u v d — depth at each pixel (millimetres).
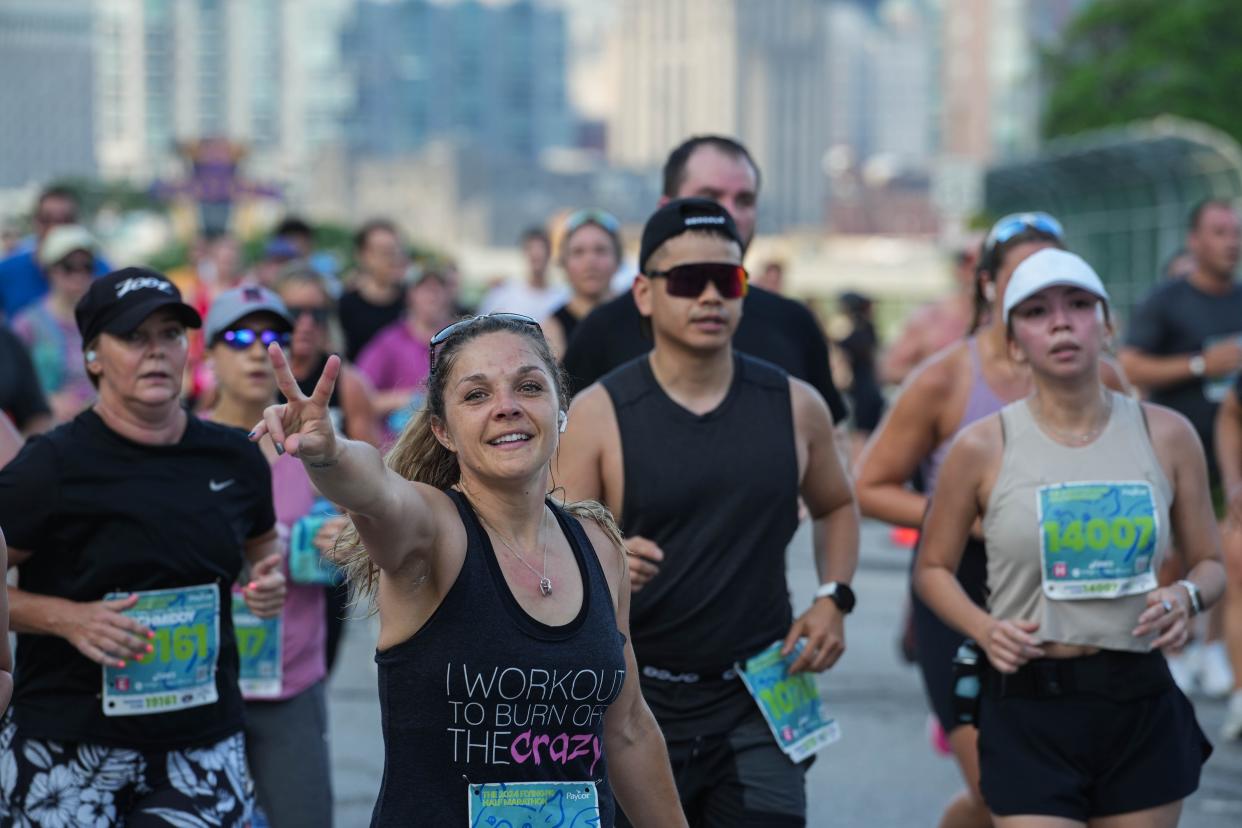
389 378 13109
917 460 7289
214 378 7457
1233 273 11727
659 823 4793
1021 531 5938
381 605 4309
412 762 4273
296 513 7164
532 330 4418
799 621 6188
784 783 6004
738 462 5965
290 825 6652
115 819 5809
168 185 127375
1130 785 5840
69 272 11570
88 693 5762
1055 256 5938
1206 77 65812
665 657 5957
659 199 7578
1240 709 10180
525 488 4355
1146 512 5906
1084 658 5859
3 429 6898
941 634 6875
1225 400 10602
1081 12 72750
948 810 6934
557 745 4340
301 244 17234
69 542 5785
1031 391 7129
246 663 6637
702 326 5914
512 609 4277
